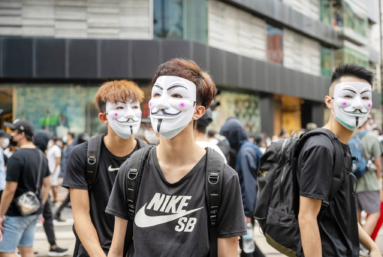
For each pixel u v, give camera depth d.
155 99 1.43
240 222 1.41
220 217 1.40
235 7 12.96
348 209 2.01
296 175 2.10
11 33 10.66
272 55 14.52
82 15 10.85
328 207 1.92
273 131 14.60
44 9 10.75
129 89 2.28
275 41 14.69
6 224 3.33
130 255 1.45
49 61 10.39
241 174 3.73
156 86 1.45
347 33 18.30
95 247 2.09
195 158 1.45
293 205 2.08
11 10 10.66
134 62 10.55
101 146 2.30
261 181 2.30
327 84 17.25
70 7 10.83
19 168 3.37
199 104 1.48
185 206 1.38
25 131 3.62
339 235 1.96
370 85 2.20
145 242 1.37
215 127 12.46
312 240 1.85
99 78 10.67
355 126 2.16
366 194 4.34
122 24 10.95
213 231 1.41
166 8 11.19
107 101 2.28
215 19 12.23
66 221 6.42
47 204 4.66
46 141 4.73
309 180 1.87
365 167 4.36
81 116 10.94
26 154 3.47
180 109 1.40
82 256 2.22
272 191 2.21
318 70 17.22
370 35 24.48
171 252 1.34
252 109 13.97
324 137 1.96
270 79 13.82
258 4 13.42
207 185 1.39
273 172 2.24
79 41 10.45
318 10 17.11
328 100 2.30
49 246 5.01
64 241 5.21
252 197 3.63
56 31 10.78
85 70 10.48
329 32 17.39
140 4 11.00
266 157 2.31
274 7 14.15
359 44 20.30
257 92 14.23
